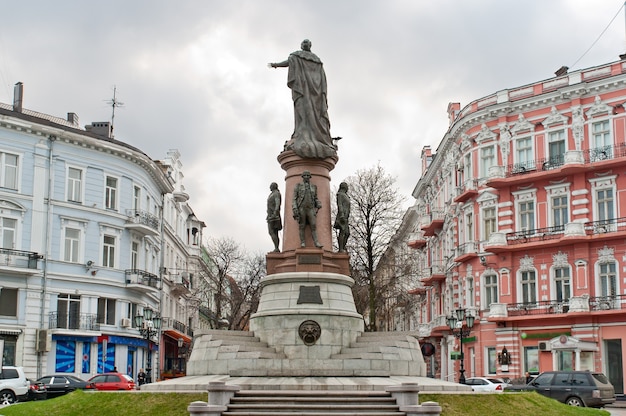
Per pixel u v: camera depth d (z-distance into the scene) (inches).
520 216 1987.0
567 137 1898.4
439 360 2566.4
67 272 1923.0
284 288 1060.5
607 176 1823.3
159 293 2472.9
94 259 2001.7
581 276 1833.2
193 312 3334.2
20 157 1865.2
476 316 2034.9
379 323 2349.9
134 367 2140.7
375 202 2060.8
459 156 2240.4
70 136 1958.7
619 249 1788.9
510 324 1939.0
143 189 2247.8
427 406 721.0
